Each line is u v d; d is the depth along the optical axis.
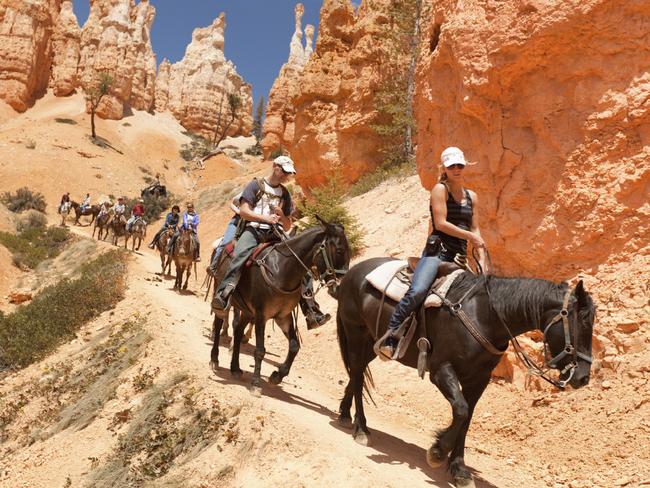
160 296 18.89
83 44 93.44
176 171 81.75
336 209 20.81
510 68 10.12
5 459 10.36
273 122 76.31
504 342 6.46
